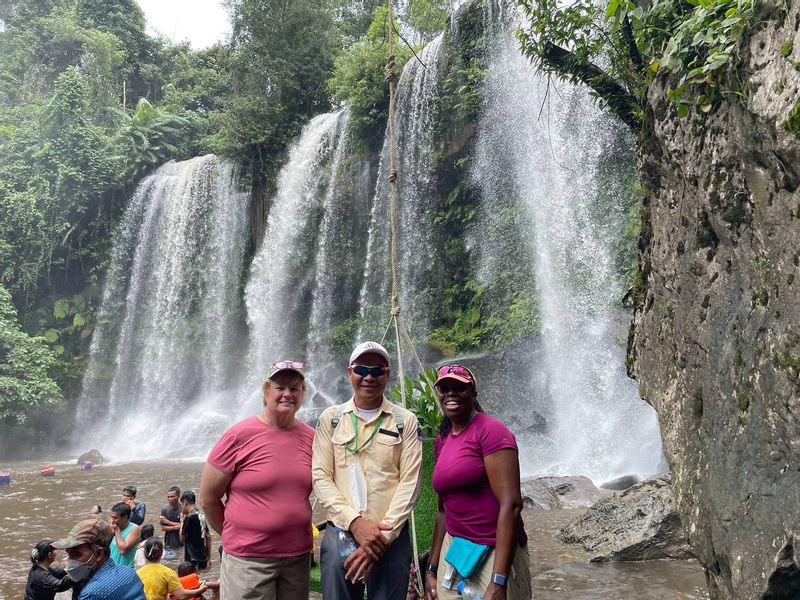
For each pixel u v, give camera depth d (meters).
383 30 24.91
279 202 27.14
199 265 28.59
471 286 20.50
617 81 6.54
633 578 5.63
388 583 2.91
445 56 20.61
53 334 27.89
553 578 5.75
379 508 2.94
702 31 3.24
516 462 2.86
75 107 30.22
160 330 28.44
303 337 25.73
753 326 3.02
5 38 40.44
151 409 27.48
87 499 12.57
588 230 16.89
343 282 24.97
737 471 3.10
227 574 2.97
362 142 24.42
